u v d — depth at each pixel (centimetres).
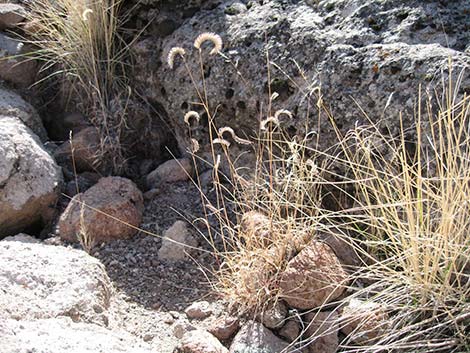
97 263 73
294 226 74
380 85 76
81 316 67
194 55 89
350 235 75
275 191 76
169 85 91
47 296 67
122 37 96
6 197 81
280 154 82
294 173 77
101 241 81
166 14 93
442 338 65
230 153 87
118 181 85
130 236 82
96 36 94
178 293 75
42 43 97
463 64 73
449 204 66
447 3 80
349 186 77
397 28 79
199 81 88
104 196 83
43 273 69
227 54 86
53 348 58
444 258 67
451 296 66
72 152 85
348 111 77
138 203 85
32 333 60
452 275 67
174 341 69
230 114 86
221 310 72
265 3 89
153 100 94
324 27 83
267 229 74
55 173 85
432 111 72
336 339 66
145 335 69
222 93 86
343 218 77
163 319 71
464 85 72
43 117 98
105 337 62
